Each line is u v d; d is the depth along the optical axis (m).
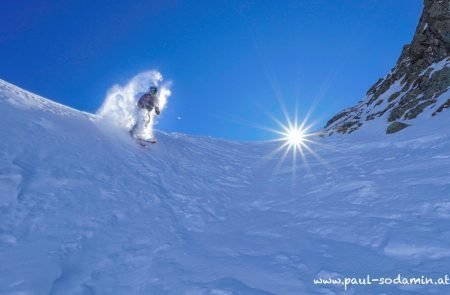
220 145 17.59
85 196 6.07
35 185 5.64
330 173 9.53
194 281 3.89
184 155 12.54
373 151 11.52
